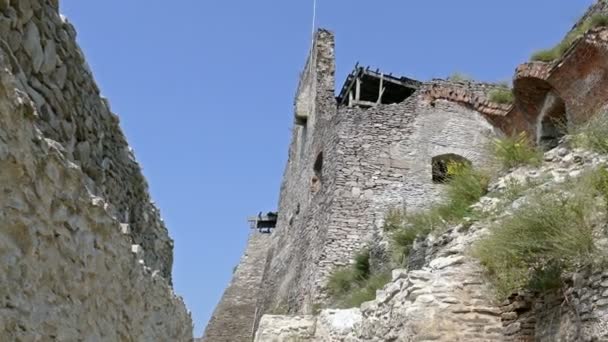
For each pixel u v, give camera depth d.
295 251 21.83
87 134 5.63
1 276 3.53
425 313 6.89
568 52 11.52
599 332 5.06
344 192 18.81
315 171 22.19
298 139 25.94
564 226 5.75
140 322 6.31
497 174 9.18
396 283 7.78
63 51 5.05
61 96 4.98
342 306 14.12
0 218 3.57
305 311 17.66
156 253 7.98
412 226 12.35
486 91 19.95
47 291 4.12
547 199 6.32
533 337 6.30
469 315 6.86
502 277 6.62
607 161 6.23
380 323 8.06
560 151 8.10
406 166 19.48
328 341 11.20
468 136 20.06
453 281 7.04
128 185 6.89
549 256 5.87
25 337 3.77
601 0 12.41
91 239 4.89
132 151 7.06
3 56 3.77
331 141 20.34
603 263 5.19
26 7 4.35
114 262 5.46
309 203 21.72
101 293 5.12
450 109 20.34
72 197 4.54
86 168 5.59
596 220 5.63
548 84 12.35
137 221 7.20
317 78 23.50
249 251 33.09
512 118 14.21
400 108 20.28
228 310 29.66
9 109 3.63
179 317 8.18
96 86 5.89
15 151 3.70
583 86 11.49
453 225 8.90
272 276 24.64
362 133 19.78
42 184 4.06
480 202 8.34
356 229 18.30
